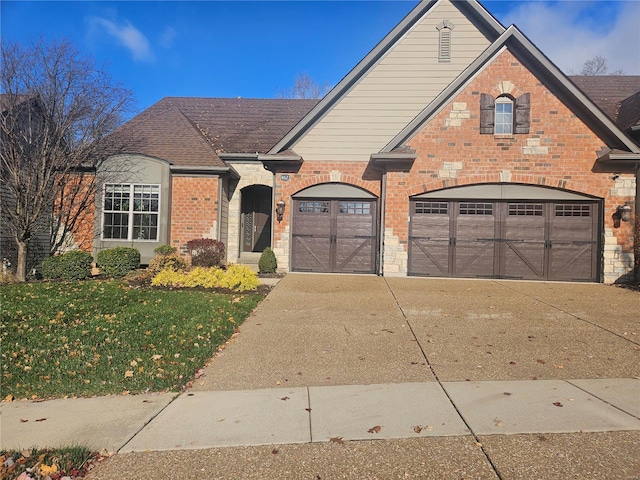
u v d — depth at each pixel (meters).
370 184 12.53
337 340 5.98
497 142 11.45
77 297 8.27
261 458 3.13
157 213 13.32
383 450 3.20
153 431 3.57
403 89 12.94
